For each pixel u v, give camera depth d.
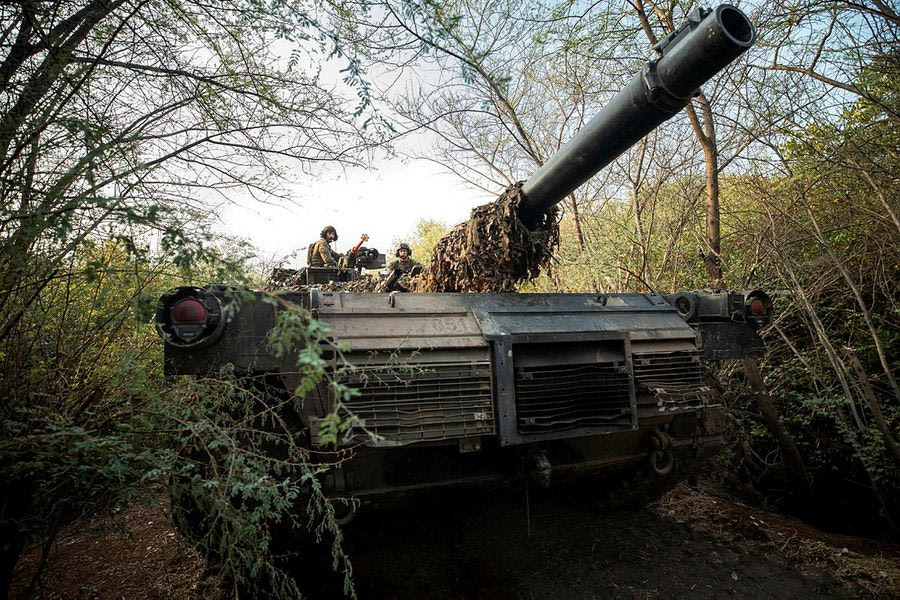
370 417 2.77
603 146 3.32
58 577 3.70
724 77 5.70
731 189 6.68
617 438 3.53
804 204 4.65
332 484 2.87
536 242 4.10
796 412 5.64
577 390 3.18
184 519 2.77
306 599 3.27
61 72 2.52
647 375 3.48
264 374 2.77
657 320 3.71
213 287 2.72
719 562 3.88
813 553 4.03
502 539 4.12
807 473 5.25
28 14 2.45
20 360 2.79
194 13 2.96
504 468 3.31
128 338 3.48
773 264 5.45
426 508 3.63
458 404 2.95
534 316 3.39
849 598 3.47
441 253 4.31
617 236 7.06
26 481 2.63
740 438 5.71
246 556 2.42
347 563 2.44
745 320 3.94
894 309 4.78
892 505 5.10
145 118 2.87
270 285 3.28
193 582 3.59
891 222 4.66
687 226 6.70
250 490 2.20
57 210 2.20
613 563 3.86
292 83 3.17
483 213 4.09
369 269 7.39
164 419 2.67
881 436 4.50
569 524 4.35
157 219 2.07
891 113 4.23
